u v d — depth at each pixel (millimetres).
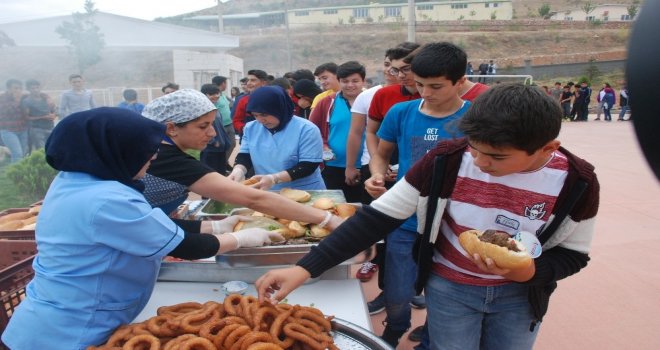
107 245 1415
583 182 1363
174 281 2053
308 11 69875
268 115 3002
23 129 8016
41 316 1449
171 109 1968
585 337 3166
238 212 2459
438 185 1499
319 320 1567
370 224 1598
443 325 1688
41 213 1500
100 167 1434
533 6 74000
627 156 9594
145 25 15688
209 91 7969
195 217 2480
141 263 1541
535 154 1248
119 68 32500
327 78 5082
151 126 1492
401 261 2457
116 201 1383
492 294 1587
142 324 1491
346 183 3982
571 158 1393
